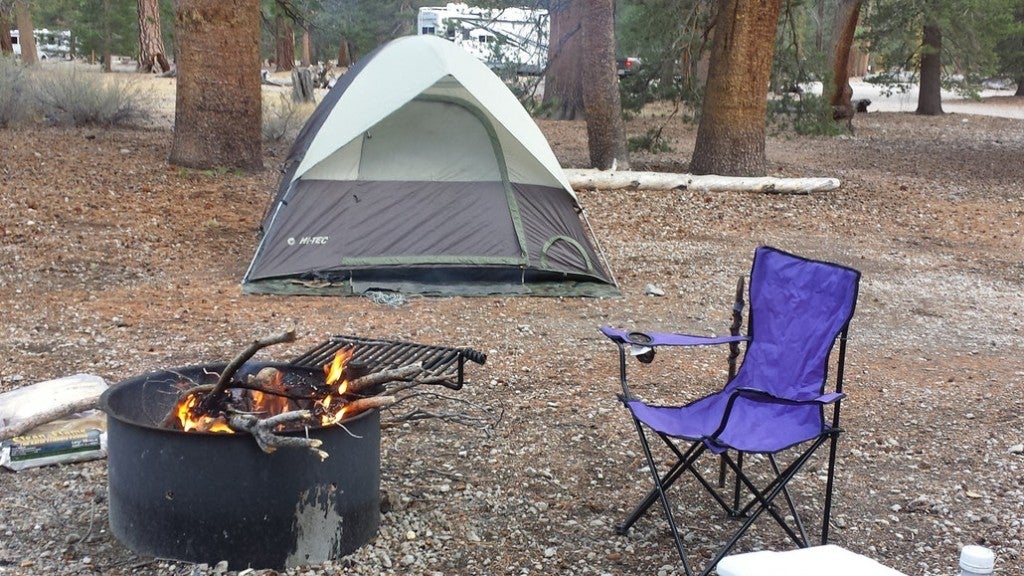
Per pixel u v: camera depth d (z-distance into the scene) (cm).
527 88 2134
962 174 1778
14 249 877
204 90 1312
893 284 946
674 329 752
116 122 1764
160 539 355
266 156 1541
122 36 3931
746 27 1466
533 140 865
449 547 382
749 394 341
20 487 424
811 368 392
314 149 827
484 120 856
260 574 350
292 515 353
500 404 557
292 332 345
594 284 871
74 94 1712
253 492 347
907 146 2269
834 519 423
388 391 399
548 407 555
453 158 859
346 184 847
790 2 1952
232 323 705
